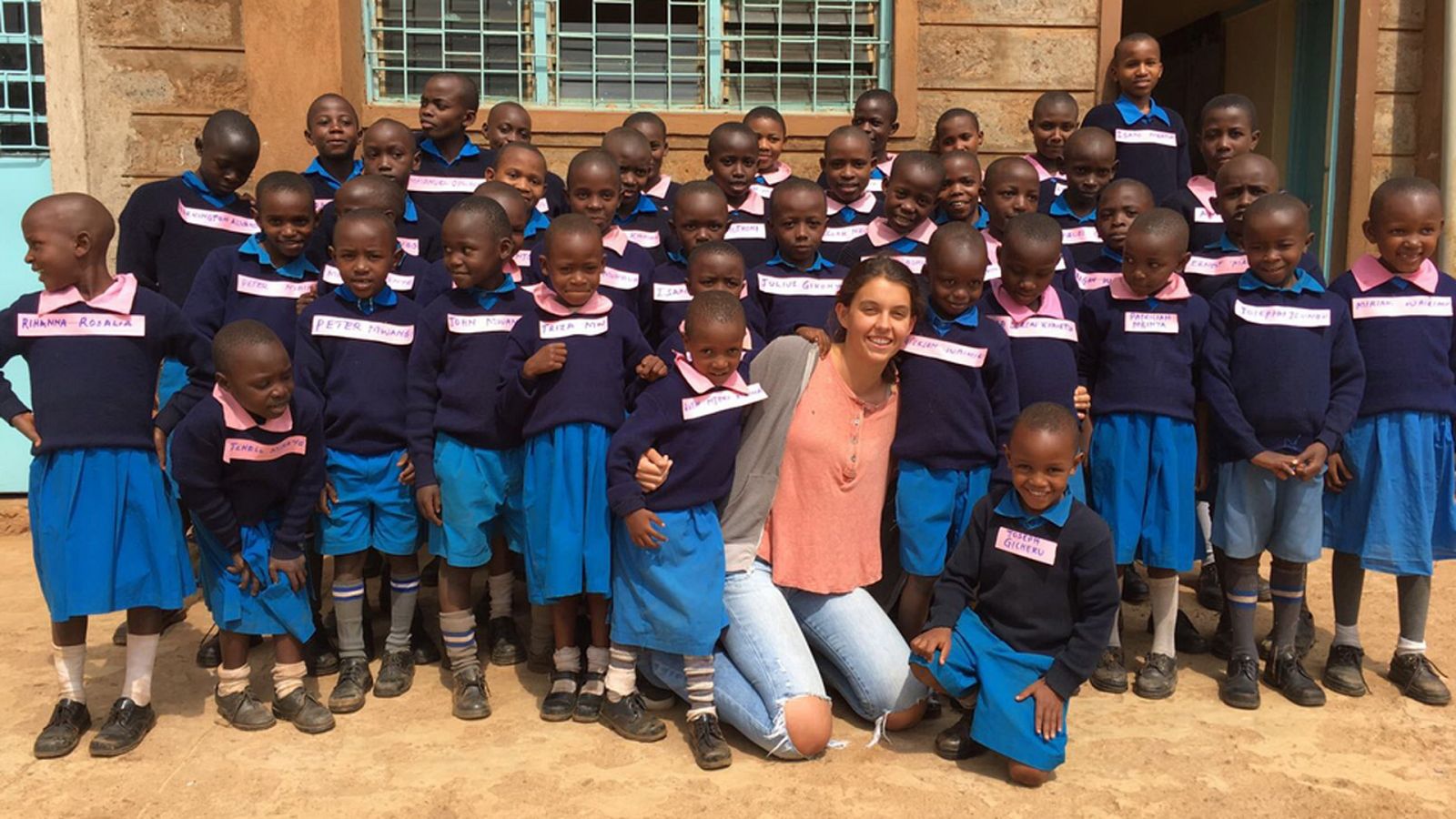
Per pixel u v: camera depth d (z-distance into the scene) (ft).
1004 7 20.18
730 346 11.43
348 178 15.85
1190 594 16.81
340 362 12.73
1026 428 10.86
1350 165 21.27
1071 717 12.41
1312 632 14.47
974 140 18.49
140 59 18.47
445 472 12.44
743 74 20.36
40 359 11.37
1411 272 13.29
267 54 18.45
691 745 11.52
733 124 16.57
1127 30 36.40
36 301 11.41
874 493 12.35
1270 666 13.30
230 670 12.02
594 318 12.36
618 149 15.66
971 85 20.30
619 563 11.91
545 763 11.09
